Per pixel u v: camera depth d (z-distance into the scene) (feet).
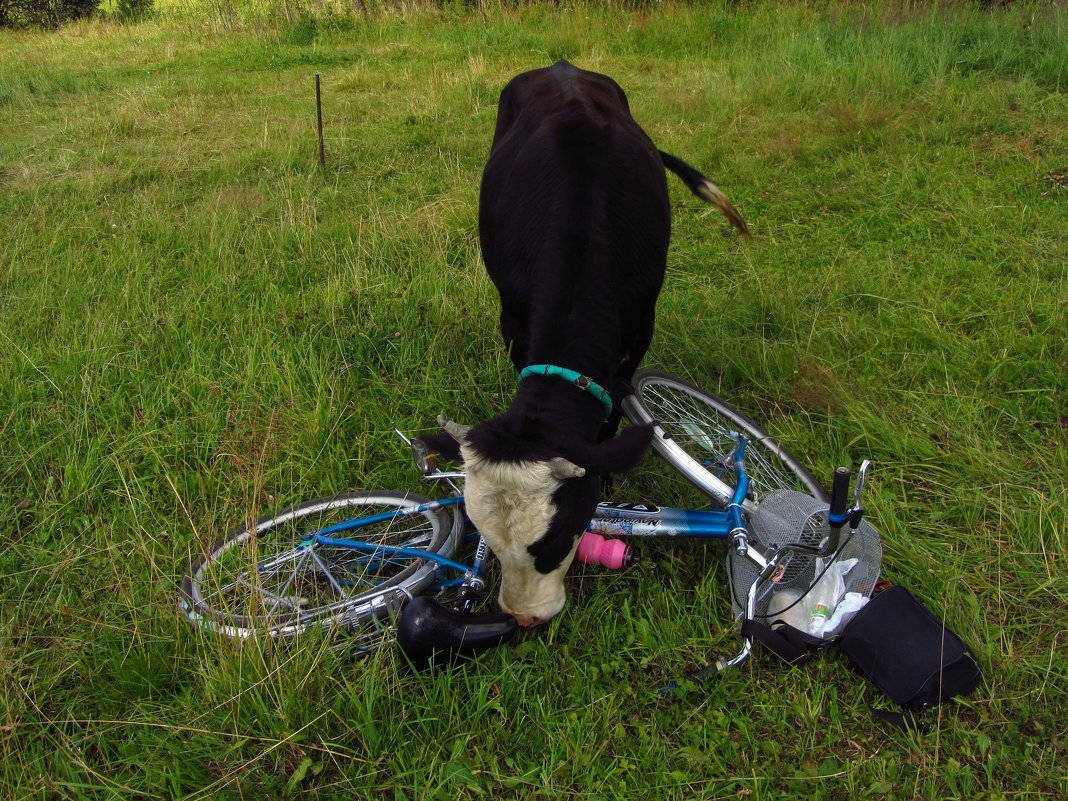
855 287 11.41
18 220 14.32
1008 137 15.64
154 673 7.02
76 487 8.85
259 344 10.69
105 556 8.21
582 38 25.89
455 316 11.02
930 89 18.15
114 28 37.45
